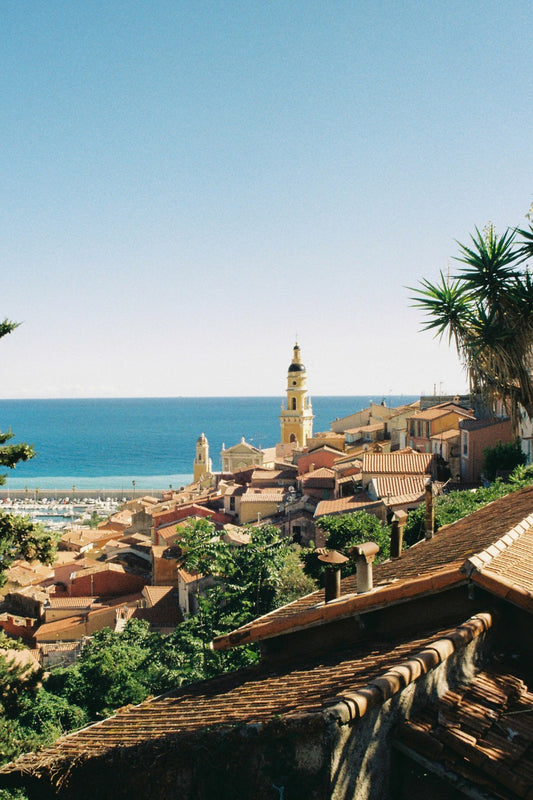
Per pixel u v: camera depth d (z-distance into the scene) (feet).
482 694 24.99
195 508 259.39
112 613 181.47
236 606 100.94
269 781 22.06
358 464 216.95
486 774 21.02
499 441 162.09
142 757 27.48
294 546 158.71
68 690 112.47
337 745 20.24
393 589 31.81
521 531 38.55
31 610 204.64
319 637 35.50
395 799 22.67
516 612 29.43
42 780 31.99
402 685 22.29
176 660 94.63
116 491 644.69
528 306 61.98
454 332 64.75
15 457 76.84
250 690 31.73
